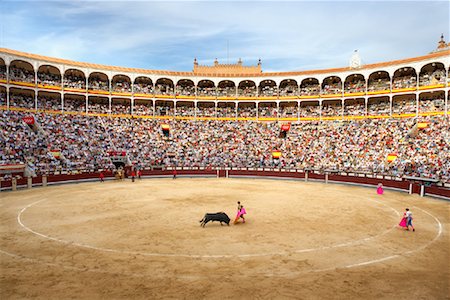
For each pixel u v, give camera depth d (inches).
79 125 1867.6
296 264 471.5
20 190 1232.8
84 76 2132.1
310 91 2223.2
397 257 509.0
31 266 458.0
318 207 916.6
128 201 990.4
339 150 1795.0
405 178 1304.1
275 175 1710.1
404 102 1958.7
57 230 649.6
